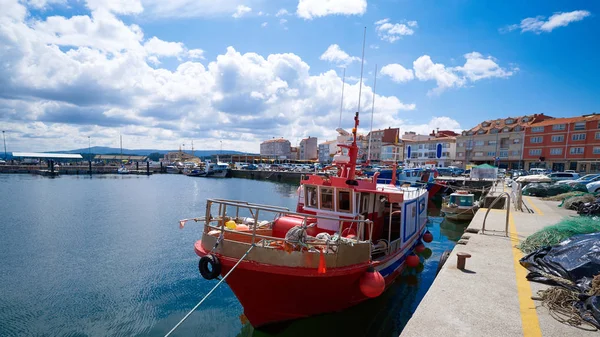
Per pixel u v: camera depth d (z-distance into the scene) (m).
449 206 23.02
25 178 69.44
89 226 21.91
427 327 4.77
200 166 96.69
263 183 65.50
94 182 61.00
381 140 104.50
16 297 10.90
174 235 19.47
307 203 10.14
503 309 5.32
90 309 10.12
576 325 4.78
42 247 16.84
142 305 10.34
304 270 7.12
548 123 68.25
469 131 84.12
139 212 27.77
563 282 6.06
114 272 13.23
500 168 73.19
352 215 9.33
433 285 6.34
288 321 8.23
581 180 29.53
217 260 7.37
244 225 9.07
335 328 8.62
